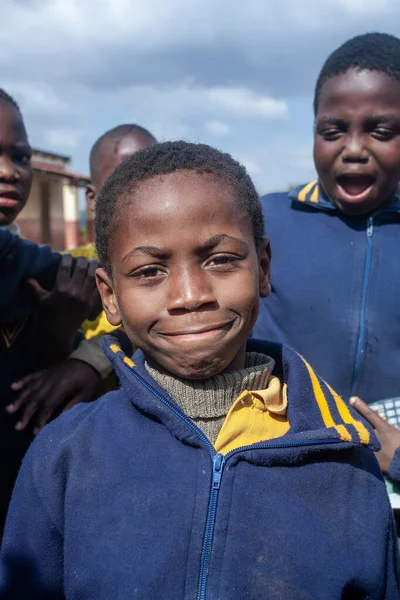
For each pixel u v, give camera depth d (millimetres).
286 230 2607
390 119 2322
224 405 1455
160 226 1340
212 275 1357
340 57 2422
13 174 2316
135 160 1462
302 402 1534
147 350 1430
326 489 1430
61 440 1550
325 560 1346
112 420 1532
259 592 1318
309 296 2469
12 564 1501
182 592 1319
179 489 1391
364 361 2393
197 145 1493
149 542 1354
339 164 2389
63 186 17250
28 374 2225
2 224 2359
